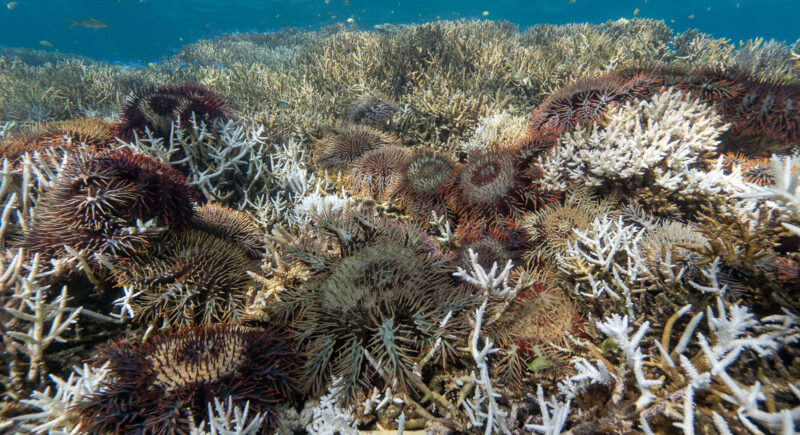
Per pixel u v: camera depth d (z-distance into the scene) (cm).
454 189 103
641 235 84
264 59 429
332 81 242
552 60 228
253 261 93
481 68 228
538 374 65
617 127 104
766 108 106
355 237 81
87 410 60
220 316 79
